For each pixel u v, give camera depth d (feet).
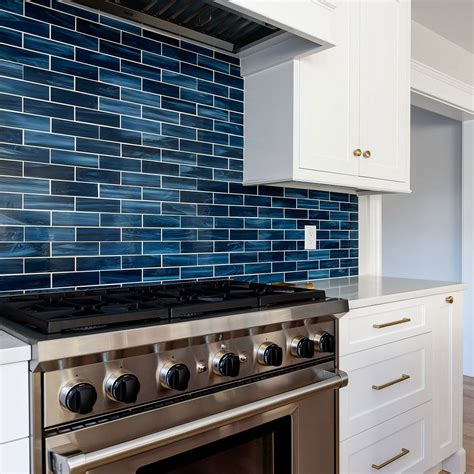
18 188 4.55
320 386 4.47
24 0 4.59
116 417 3.20
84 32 4.99
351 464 5.34
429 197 13.98
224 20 5.31
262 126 6.09
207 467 3.73
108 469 3.14
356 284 6.93
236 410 3.77
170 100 5.69
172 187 5.72
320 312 4.57
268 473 4.18
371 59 6.62
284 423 4.33
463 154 12.48
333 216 7.84
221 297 4.37
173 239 5.73
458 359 7.17
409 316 6.18
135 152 5.38
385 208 15.05
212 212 6.12
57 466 2.92
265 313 4.05
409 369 6.20
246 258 6.53
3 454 2.84
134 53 5.38
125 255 5.31
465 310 12.45
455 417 7.16
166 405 3.45
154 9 5.06
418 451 6.40
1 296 4.42
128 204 5.33
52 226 4.77
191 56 5.89
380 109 6.76
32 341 2.92
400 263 14.71
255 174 6.20
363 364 5.47
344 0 6.23
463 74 10.86
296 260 7.22
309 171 5.82
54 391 2.96
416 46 9.40
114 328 3.24
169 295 4.48
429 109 10.99
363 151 6.49
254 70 6.14
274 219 6.89
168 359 3.47
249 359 4.01
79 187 4.95
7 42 4.49
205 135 6.02
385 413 5.81
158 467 3.42
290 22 4.82
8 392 2.86
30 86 4.63
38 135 4.67
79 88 4.95
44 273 4.72
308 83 5.81
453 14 8.99
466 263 12.41
